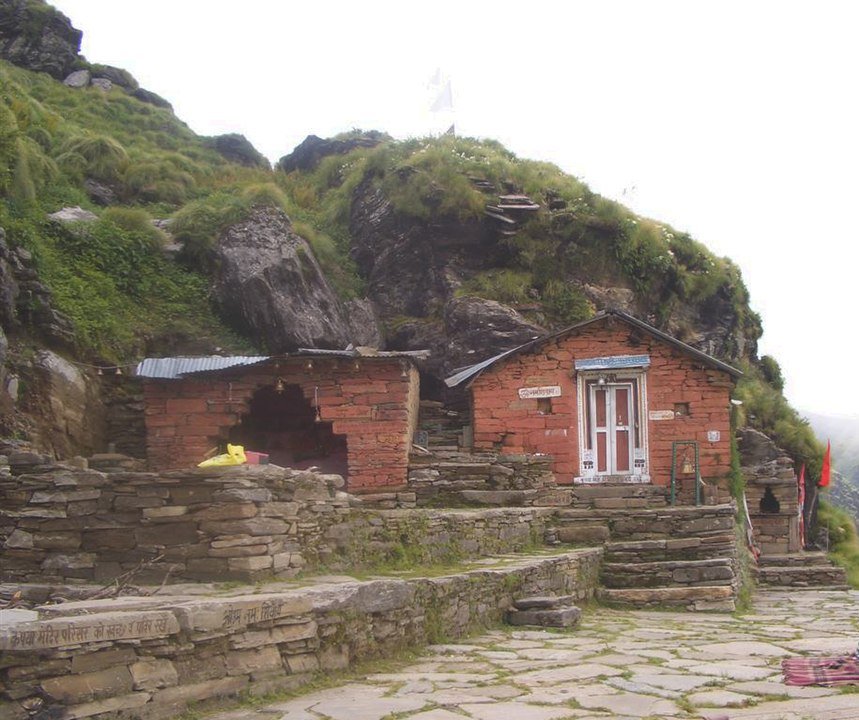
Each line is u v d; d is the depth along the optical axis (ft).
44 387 53.67
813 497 85.76
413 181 93.86
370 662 27.22
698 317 98.22
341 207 102.89
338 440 66.08
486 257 92.43
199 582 27.48
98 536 28.71
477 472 60.18
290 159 135.23
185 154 125.59
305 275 80.74
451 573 35.29
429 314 89.10
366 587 27.27
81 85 132.98
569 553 47.26
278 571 28.96
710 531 53.47
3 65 125.08
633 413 65.46
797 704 21.40
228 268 76.69
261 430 66.49
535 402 65.51
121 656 19.27
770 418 88.22
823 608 50.42
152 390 58.85
